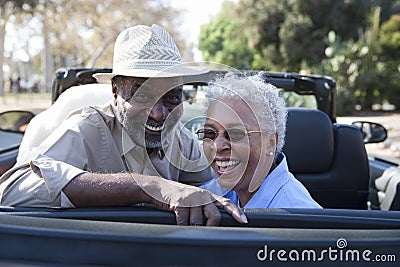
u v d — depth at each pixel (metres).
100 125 2.18
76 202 1.68
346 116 19.45
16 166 1.95
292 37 24.75
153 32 2.17
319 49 24.59
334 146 3.35
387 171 3.41
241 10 28.02
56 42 41.16
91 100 2.81
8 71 55.38
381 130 4.15
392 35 20.61
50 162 1.82
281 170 1.98
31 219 1.40
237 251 1.30
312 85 4.19
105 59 42.03
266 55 26.30
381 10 32.00
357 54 20.83
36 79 43.75
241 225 1.53
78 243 1.31
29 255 1.32
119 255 1.30
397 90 20.81
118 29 35.81
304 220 1.52
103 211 1.56
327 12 24.69
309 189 3.30
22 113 3.81
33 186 1.76
